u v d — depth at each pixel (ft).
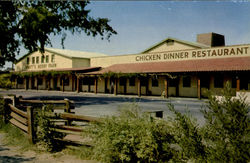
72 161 16.93
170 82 92.22
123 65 109.60
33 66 159.84
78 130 18.61
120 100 71.61
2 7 60.23
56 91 129.08
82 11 72.69
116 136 14.83
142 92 101.96
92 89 122.72
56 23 65.98
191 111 42.93
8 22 62.44
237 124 10.50
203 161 11.32
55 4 70.08
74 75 119.75
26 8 61.72
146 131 14.33
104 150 15.11
